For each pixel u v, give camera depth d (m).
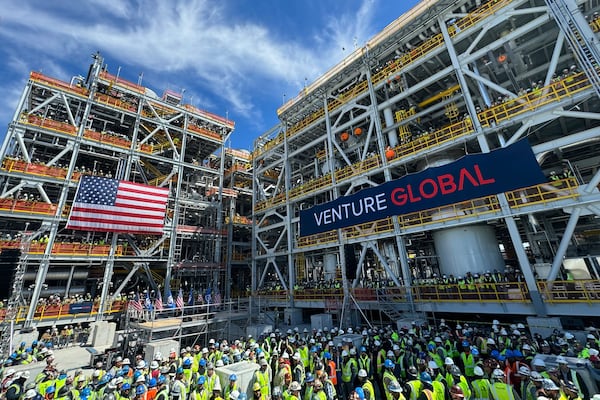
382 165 24.73
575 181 15.83
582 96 15.66
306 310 31.06
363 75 29.38
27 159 26.94
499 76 23.50
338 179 28.72
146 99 37.47
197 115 42.69
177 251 36.53
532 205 16.58
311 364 11.79
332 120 33.47
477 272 19.33
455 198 19.45
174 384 8.86
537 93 17.25
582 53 15.95
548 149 16.48
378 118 26.17
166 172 40.66
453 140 20.66
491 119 19.20
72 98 31.67
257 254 39.62
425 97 27.42
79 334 25.03
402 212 22.12
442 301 18.56
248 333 22.94
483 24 20.75
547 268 16.42
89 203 27.83
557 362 8.42
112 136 32.97
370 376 10.69
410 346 11.94
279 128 40.41
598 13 17.72
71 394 9.30
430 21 23.98
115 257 29.61
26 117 27.70
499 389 7.21
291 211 33.62
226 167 51.88
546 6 17.75
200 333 22.11
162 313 27.31
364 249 24.67
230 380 9.45
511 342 11.89
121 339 21.98
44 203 26.84
